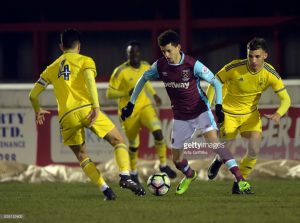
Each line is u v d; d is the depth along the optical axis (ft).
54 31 220.43
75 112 86.07
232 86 97.45
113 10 216.95
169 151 131.44
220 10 211.20
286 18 206.69
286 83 129.08
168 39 88.58
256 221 76.02
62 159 133.18
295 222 75.41
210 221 76.13
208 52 203.82
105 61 221.25
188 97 91.20
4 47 225.56
